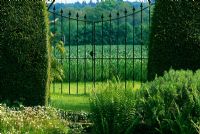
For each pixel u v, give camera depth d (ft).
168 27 36.65
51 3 39.86
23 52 35.45
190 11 36.50
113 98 26.89
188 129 24.66
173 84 26.91
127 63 61.21
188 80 27.84
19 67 35.47
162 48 36.70
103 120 26.71
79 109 38.19
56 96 45.60
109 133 26.86
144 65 60.39
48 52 35.91
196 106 25.22
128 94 26.99
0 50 35.40
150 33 37.55
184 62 36.50
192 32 36.35
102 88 27.76
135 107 27.02
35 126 28.73
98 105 26.91
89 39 98.94
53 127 28.63
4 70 35.42
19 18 35.42
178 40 36.45
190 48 36.35
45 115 30.78
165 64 36.68
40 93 35.70
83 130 29.55
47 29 35.88
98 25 97.86
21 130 28.04
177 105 25.68
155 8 37.14
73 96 45.44
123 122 26.73
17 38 35.40
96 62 63.10
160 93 26.48
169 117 25.44
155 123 26.05
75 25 101.14
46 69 35.76
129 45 109.29
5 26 35.40
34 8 35.58
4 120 28.55
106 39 98.32
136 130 26.63
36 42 35.55
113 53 88.12
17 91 35.58
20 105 33.04
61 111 34.14
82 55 85.05
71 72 61.72
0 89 35.55
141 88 28.04
